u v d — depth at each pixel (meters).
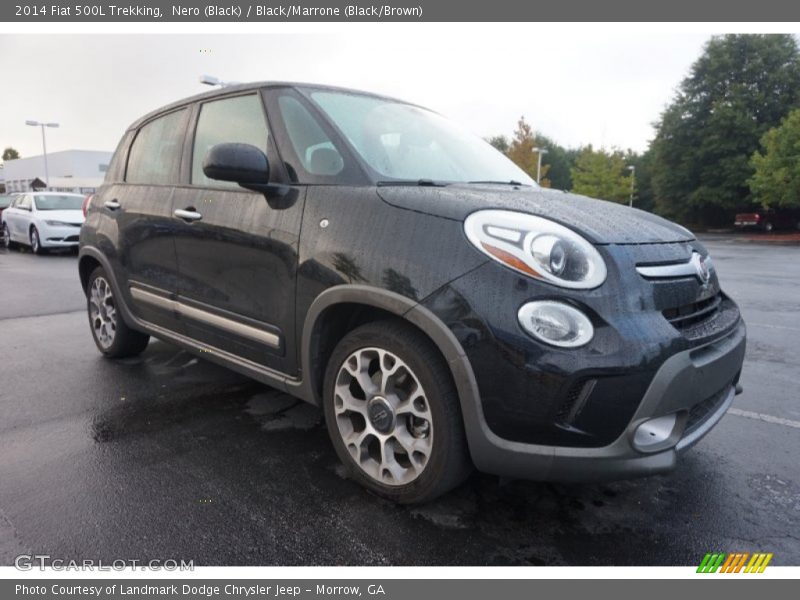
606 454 1.84
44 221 12.52
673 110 36.03
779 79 32.81
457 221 2.01
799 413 3.36
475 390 1.90
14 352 4.40
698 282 2.16
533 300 1.83
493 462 1.95
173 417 3.11
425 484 2.10
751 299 7.71
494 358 1.86
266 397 3.43
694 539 2.08
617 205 2.61
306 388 2.48
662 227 2.35
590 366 1.77
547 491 2.39
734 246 20.33
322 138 2.53
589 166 40.72
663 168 37.16
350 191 2.32
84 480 2.41
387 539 2.04
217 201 2.85
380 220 2.17
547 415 1.83
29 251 13.84
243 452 2.70
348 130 2.58
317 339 2.40
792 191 25.73
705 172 34.22
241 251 2.67
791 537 2.10
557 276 1.84
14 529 2.06
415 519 2.16
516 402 1.85
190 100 3.35
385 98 3.19
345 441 2.35
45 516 2.14
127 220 3.57
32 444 2.75
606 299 1.83
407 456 2.25
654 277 1.98
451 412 2.01
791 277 10.27
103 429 2.94
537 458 1.89
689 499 2.36
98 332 4.23
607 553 2.00
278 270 2.49
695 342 1.96
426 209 2.09
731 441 2.95
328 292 2.25
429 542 2.03
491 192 2.29
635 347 1.79
